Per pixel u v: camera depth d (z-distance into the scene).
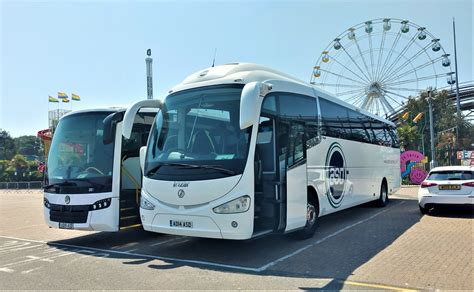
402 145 39.62
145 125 9.70
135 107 7.82
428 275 5.97
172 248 8.23
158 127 7.77
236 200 6.46
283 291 5.34
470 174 11.66
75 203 8.53
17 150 112.31
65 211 8.63
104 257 7.65
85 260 7.43
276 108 7.65
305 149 8.50
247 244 8.34
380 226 10.41
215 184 6.56
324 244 8.22
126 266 6.87
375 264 6.61
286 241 8.55
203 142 7.06
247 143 6.71
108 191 8.51
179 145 7.29
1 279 6.27
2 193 41.44
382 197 14.94
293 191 7.78
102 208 8.43
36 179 62.75
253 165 6.66
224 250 7.85
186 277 6.07
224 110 7.12
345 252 7.49
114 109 9.22
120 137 8.80
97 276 6.28
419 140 46.72
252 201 6.57
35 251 8.42
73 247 8.76
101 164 8.69
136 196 9.12
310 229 8.80
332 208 10.11
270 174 7.27
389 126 16.84
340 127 11.12
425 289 5.36
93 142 8.91
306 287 5.50
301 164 8.20
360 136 12.84
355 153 12.20
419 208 13.48
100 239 9.64
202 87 7.59
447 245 7.96
